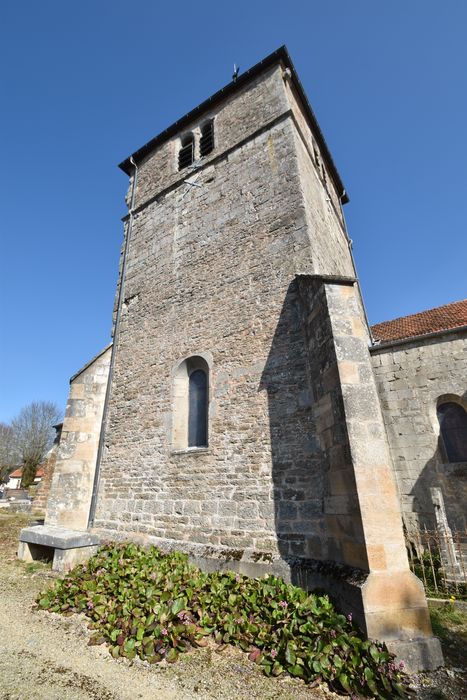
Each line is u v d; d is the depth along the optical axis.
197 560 5.96
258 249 7.78
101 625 4.21
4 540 9.23
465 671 3.52
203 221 9.20
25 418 43.44
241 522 5.96
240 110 9.95
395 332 11.20
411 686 3.26
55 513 8.34
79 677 3.28
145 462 7.73
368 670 3.23
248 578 5.12
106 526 7.75
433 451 7.70
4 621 4.38
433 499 6.61
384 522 4.08
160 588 4.73
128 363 9.18
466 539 6.92
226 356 7.30
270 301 7.13
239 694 3.13
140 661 3.59
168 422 7.69
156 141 11.95
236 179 8.99
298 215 7.46
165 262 9.56
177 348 8.26
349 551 4.40
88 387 9.42
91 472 8.77
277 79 9.52
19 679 3.19
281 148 8.48
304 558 5.17
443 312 11.06
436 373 8.15
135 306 9.76
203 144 10.65
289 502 5.63
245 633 3.95
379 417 4.62
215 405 7.04
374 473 4.29
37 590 5.43
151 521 7.11
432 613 4.82
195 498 6.65
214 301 8.02
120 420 8.66
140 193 11.70
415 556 6.89
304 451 5.74
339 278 5.58
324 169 11.83
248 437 6.40
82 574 5.59
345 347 5.04
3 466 42.84
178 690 3.16
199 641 3.91
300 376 6.20
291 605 4.20
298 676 3.37
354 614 3.83
